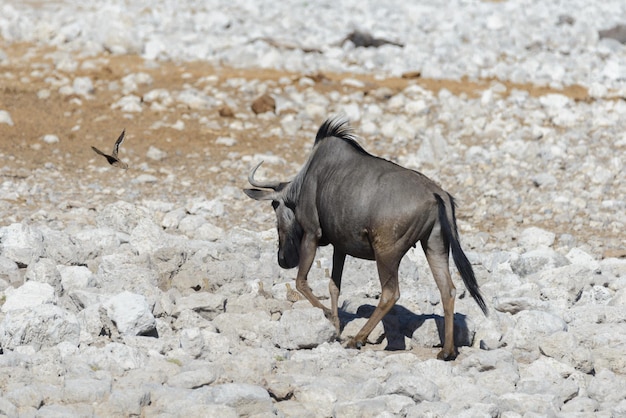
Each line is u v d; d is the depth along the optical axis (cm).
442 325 3284
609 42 9675
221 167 6319
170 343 3044
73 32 9125
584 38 9725
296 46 8962
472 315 3412
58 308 3020
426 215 3020
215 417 2477
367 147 6775
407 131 6969
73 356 2855
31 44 8925
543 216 5431
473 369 2980
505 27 10081
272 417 2553
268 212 5391
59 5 10812
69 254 3947
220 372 2789
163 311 3344
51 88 7600
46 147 6481
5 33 9062
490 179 6106
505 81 8375
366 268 4044
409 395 2714
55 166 6141
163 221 4891
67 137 6700
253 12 10588
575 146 6769
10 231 4003
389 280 3064
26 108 7156
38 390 2595
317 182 3272
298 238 3481
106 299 3253
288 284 3666
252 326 3275
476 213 5462
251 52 8600
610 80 8450
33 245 3984
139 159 6397
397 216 3002
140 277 3588
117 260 3756
